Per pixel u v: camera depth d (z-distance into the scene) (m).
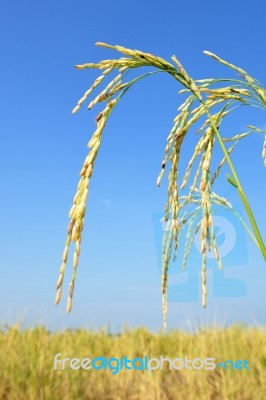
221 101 0.33
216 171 0.37
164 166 0.34
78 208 0.23
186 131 0.33
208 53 0.32
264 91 0.32
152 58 0.29
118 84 0.28
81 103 0.27
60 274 0.22
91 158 0.25
